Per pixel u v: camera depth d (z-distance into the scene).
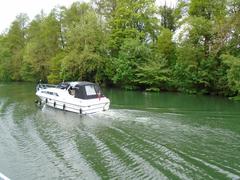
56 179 13.00
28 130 20.81
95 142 17.58
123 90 48.78
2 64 77.62
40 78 66.88
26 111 27.28
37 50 65.19
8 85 57.00
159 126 20.59
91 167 13.98
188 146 16.36
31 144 17.67
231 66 34.75
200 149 15.84
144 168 13.58
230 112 25.77
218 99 35.81
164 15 59.12
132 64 49.25
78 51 52.94
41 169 14.05
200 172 13.00
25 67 70.25
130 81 49.66
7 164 14.70
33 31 76.31
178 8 50.38
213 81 41.88
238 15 36.34
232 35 37.34
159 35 52.75
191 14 45.09
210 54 41.03
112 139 17.91
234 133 18.83
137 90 48.88
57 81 57.41
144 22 54.66
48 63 62.16
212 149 15.83
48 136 19.23
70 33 53.50
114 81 51.31
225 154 15.08
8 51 79.56
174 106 29.28
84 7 60.78
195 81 42.62
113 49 54.00
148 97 37.81
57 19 64.25
